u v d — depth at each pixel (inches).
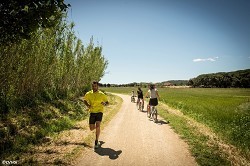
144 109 858.1
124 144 339.9
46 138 355.9
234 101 1349.7
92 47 1165.1
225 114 682.2
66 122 468.1
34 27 241.6
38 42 534.3
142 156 287.0
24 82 535.5
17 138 328.5
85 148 315.9
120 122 531.8
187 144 340.5
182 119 562.9
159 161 270.4
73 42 789.2
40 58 561.9
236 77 6609.3
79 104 774.5
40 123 430.6
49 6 236.8
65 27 621.6
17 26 233.8
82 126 467.2
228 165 259.3
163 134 406.0
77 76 965.8
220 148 326.6
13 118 408.2
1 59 429.1
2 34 241.1
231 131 446.3
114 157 282.2
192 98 1615.4
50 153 289.7
